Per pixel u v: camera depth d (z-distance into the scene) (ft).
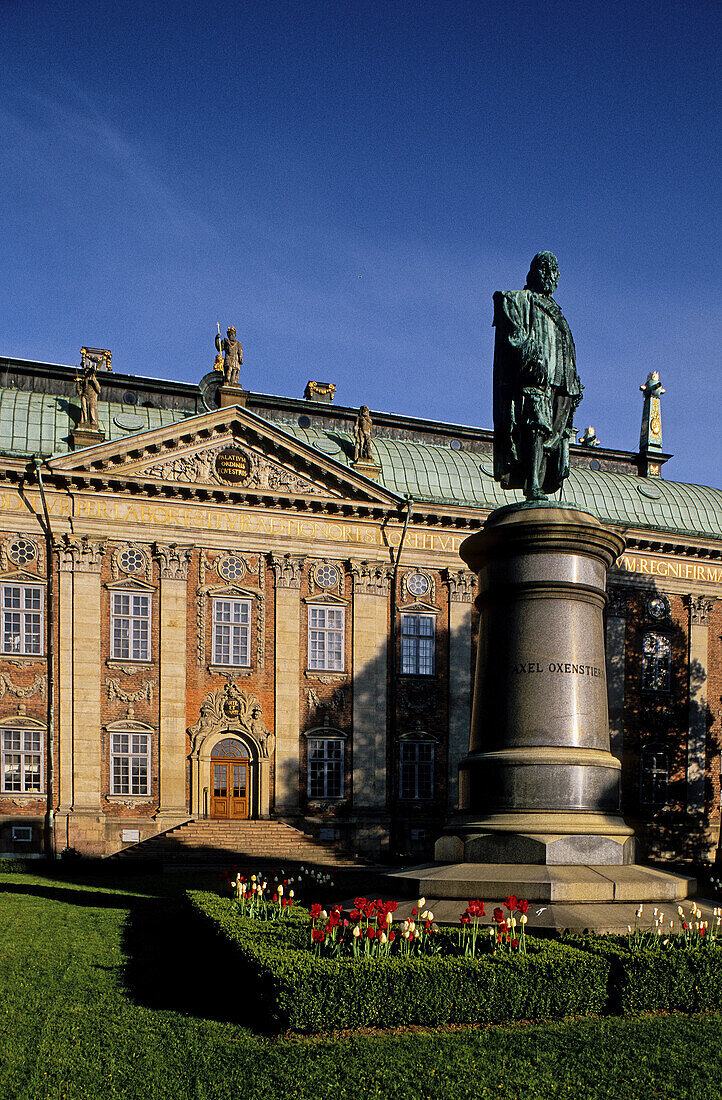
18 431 164.35
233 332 178.50
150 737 161.89
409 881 58.08
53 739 156.15
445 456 195.72
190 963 57.77
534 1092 36.27
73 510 160.45
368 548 177.58
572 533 61.46
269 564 171.73
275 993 41.91
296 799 168.04
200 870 139.44
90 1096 35.96
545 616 61.41
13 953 60.29
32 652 157.79
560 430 69.31
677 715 195.72
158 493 164.86
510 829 57.21
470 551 65.46
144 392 185.06
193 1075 37.86
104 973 55.47
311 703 171.73
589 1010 44.60
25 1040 41.93
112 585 161.79
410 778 177.47
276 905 65.21
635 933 49.14
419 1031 42.34
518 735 60.18
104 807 157.89
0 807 153.28
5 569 157.17
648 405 227.81
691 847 191.52
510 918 47.85
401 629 179.73
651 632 195.72
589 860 56.34
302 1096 35.70
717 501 215.51
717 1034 42.22
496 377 70.08
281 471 172.04
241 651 168.86
